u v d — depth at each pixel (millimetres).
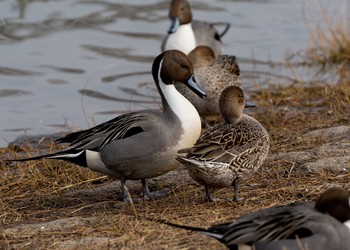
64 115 16703
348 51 19844
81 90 18266
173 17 19750
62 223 10141
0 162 13555
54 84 18625
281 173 11828
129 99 17688
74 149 11344
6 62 19906
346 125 14125
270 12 23516
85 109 17094
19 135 15562
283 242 7660
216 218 9914
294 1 24203
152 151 11023
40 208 11273
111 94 18000
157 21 23031
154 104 17297
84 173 12641
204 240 9086
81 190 12039
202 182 10484
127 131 11102
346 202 7980
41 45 21219
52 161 13211
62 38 21750
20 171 12906
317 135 13625
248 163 10469
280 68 19422
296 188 10984
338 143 12984
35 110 17031
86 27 22484
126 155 11070
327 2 23469
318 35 20344
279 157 12477
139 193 11820
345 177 11312
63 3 24000
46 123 16266
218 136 10422
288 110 15844
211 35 20094
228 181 10461
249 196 10859
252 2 24438
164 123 11102
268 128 14602
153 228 9641
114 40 21625
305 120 15000
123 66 19875
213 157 10227
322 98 16609
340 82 17922
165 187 11938
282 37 21578
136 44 21453
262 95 16938
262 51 20688
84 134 11422
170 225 8719
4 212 10984
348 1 23469
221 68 15047
